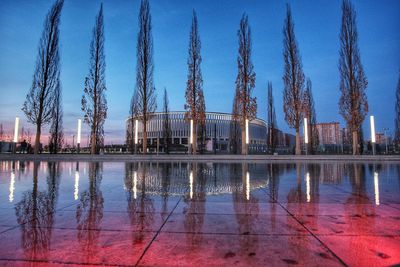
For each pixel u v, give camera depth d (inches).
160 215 165.9
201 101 1128.2
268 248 109.3
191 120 1107.9
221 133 3201.3
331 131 3270.2
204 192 253.8
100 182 330.6
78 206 191.5
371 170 522.9
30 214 167.5
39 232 130.9
